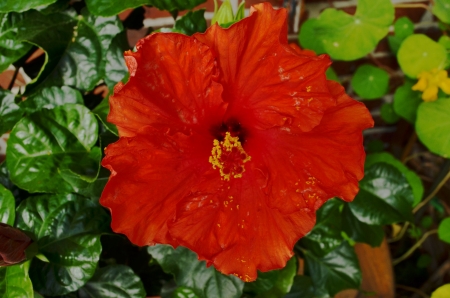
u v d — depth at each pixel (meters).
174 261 0.37
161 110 0.30
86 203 0.36
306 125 0.30
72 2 0.38
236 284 0.37
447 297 0.49
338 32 0.51
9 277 0.34
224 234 0.32
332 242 0.41
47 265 0.35
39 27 0.36
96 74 0.37
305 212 0.32
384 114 0.62
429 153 0.72
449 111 0.50
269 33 0.29
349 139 0.31
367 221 0.42
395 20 0.57
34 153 0.36
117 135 0.34
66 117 0.36
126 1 0.33
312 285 0.43
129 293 0.37
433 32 0.58
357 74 0.57
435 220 0.71
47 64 0.36
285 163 0.32
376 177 0.42
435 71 0.50
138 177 0.30
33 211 0.35
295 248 0.43
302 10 0.54
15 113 0.37
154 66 0.28
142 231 0.31
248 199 0.33
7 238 0.31
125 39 0.37
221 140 0.33
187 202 0.31
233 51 0.29
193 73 0.29
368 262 0.52
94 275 0.37
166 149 0.30
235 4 0.48
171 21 0.50
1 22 0.36
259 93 0.31
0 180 0.38
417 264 0.69
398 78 0.63
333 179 0.31
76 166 0.36
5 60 0.37
